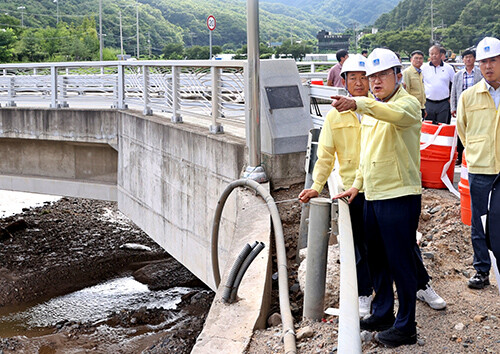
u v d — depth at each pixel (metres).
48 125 14.06
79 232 19.83
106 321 12.60
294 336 4.52
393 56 4.02
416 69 10.09
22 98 14.92
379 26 124.06
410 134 4.08
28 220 21.31
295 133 8.68
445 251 6.25
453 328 4.44
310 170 7.04
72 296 14.34
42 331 12.47
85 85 13.93
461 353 4.07
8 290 14.48
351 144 4.81
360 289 4.79
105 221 21.45
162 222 11.25
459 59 30.69
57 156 14.54
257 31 7.96
